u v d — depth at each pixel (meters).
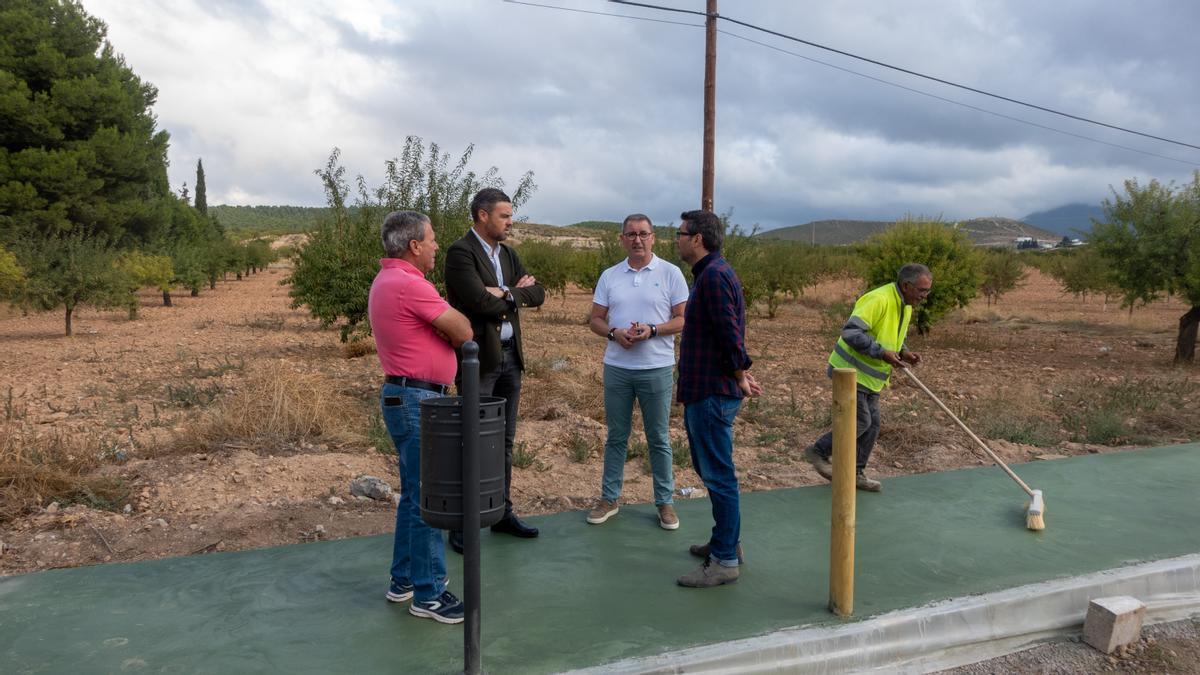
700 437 3.80
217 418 6.83
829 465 5.55
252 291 40.41
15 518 4.74
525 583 3.85
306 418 7.00
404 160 11.95
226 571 3.98
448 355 3.39
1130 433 8.00
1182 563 4.14
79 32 31.97
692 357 3.78
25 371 11.40
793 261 23.19
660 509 4.71
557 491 5.65
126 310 23.91
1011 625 3.65
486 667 2.98
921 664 3.39
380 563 4.11
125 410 8.09
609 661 3.03
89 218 30.75
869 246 18.16
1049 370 12.91
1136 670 3.38
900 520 4.90
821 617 3.46
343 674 2.94
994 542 4.50
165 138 36.59
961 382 11.52
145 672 2.95
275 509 5.06
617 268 4.74
